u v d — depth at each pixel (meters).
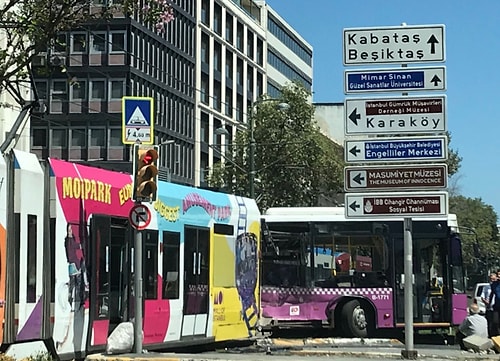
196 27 72.75
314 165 43.81
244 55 84.50
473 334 18.22
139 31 61.56
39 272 13.47
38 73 13.85
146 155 14.20
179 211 17.61
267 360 13.14
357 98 14.48
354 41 14.48
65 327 13.94
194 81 72.50
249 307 20.64
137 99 14.63
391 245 23.66
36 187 13.55
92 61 60.41
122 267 15.75
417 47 14.38
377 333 24.64
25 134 31.92
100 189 15.22
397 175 14.40
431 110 14.35
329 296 23.67
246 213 20.86
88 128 60.41
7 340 12.56
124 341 14.60
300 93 44.38
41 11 12.99
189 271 17.88
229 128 80.31
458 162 64.56
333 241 23.88
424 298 23.45
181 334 17.45
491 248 92.25
